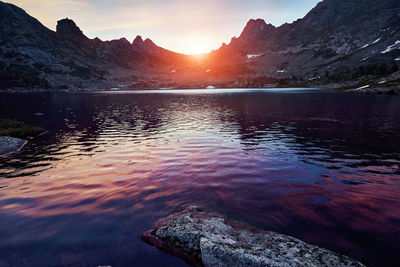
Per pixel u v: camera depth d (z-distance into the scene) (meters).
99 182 11.37
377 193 9.45
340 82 181.38
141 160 15.17
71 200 9.42
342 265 5.26
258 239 6.41
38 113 47.78
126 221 7.80
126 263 5.91
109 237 6.95
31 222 7.80
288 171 12.41
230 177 11.66
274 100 75.19
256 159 14.80
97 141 21.70
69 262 5.89
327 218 7.62
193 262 5.96
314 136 21.80
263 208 8.44
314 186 10.33
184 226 6.85
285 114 39.66
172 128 28.30
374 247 6.16
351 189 9.91
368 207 8.29
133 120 36.50
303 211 8.14
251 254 5.61
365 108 44.88
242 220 7.63
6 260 5.96
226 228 7.02
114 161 15.05
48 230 7.32
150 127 29.44
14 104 73.75
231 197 9.41
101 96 132.12
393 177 11.27
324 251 5.77
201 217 7.68
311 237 6.66
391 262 5.61
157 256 6.18
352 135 21.84
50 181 11.64
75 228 7.42
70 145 20.19
